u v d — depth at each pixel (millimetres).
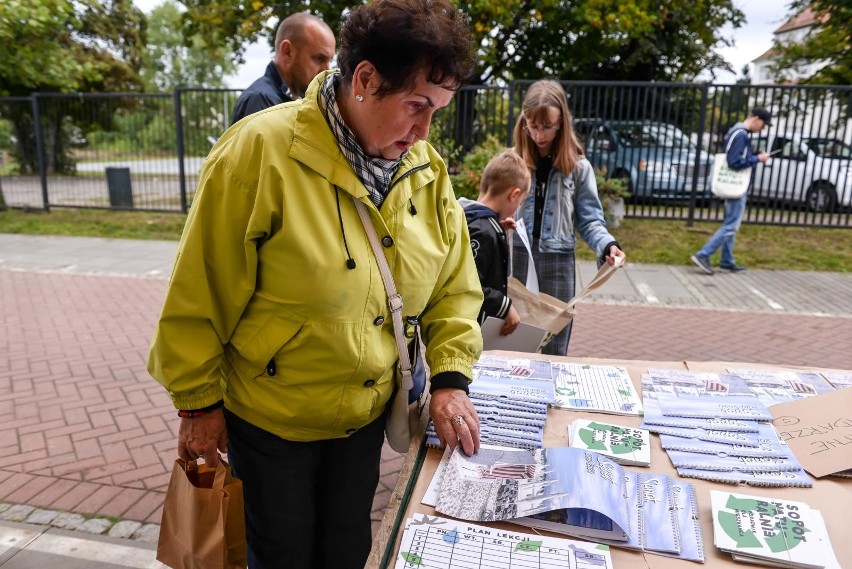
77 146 11930
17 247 8930
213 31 14547
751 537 1186
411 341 1611
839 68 12383
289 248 1316
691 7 14953
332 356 1416
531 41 14297
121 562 2557
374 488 1801
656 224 10102
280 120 1344
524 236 2893
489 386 1807
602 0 12523
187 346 1374
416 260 1485
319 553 1813
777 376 1915
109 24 20609
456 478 1364
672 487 1337
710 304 6391
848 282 7266
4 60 11391
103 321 5621
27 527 2762
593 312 6086
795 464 1438
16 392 4129
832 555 1148
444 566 1136
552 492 1259
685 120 9516
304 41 3062
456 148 9672
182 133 10961
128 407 3912
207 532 1407
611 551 1179
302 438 1566
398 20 1193
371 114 1285
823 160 9508
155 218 11148
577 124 9719
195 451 1465
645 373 1947
